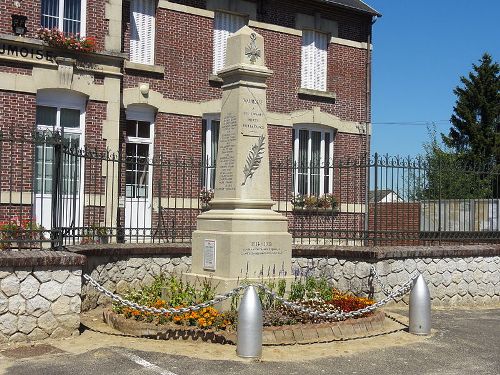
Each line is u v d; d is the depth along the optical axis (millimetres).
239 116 9945
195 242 10195
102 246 11172
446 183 13680
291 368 7277
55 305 8430
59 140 9406
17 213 13844
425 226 14281
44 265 8328
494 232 13547
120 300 8594
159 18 17047
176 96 17172
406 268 12125
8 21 14133
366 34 21141
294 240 14242
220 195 10180
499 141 35719
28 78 14297
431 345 8742
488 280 13133
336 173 19922
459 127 37531
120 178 15766
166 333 8422
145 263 12000
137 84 16578
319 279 11672
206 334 8289
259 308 7676
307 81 19906
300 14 19641
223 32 18297
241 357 7590
